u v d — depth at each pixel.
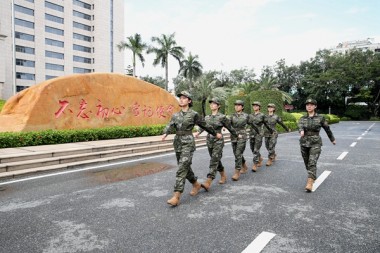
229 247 3.37
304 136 5.95
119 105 13.99
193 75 43.88
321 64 56.41
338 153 10.74
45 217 4.29
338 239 3.58
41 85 11.51
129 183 6.27
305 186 6.05
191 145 5.06
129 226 3.96
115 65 67.12
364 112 54.75
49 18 55.03
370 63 50.41
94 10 62.34
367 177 6.84
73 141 10.67
